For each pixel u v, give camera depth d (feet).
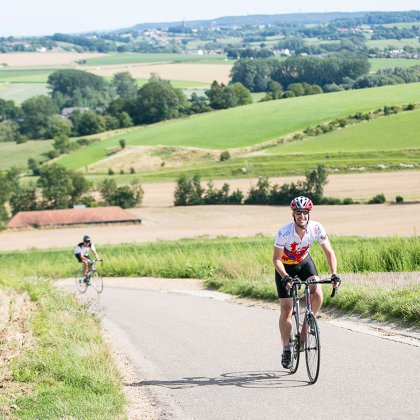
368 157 492.54
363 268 88.74
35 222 392.68
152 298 88.12
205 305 73.67
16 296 70.38
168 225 368.48
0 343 45.27
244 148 609.01
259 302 71.26
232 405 31.96
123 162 611.47
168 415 31.35
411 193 384.47
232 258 107.45
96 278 100.48
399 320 47.44
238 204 409.49
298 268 36.45
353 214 347.15
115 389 35.45
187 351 46.83
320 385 33.81
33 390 35.40
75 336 50.44
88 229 381.40
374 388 32.27
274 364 40.19
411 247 90.74
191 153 612.70
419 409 28.50
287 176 469.16
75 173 444.96
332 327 49.34
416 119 588.50
